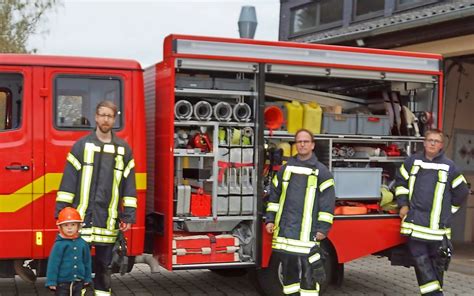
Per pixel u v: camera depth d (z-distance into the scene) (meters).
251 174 6.20
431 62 6.90
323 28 12.71
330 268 6.42
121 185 5.28
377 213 6.72
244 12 9.56
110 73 5.71
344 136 6.73
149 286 7.03
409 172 6.27
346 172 6.66
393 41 9.65
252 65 6.05
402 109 7.18
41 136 5.52
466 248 10.19
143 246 5.89
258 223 6.12
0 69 5.43
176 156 5.91
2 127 5.47
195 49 5.80
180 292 6.77
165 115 5.89
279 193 5.66
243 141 6.18
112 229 5.23
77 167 5.12
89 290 6.08
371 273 8.13
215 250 6.03
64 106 5.59
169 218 5.79
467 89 10.70
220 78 6.08
